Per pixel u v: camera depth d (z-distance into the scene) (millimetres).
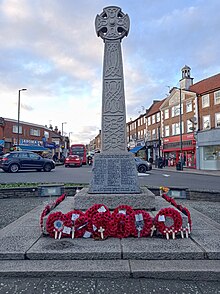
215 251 3775
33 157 21469
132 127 64188
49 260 3736
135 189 6027
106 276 3367
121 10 7250
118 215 4527
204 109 33125
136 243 4145
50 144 48719
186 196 9719
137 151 50500
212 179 17656
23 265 3572
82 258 3766
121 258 3766
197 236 4508
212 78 35062
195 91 35219
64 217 4488
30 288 3121
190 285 3191
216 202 9211
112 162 6289
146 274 3352
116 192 6000
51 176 17234
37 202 9055
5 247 3988
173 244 4098
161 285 3180
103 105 6922
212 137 30703
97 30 7195
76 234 4445
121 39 7230
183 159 36719
